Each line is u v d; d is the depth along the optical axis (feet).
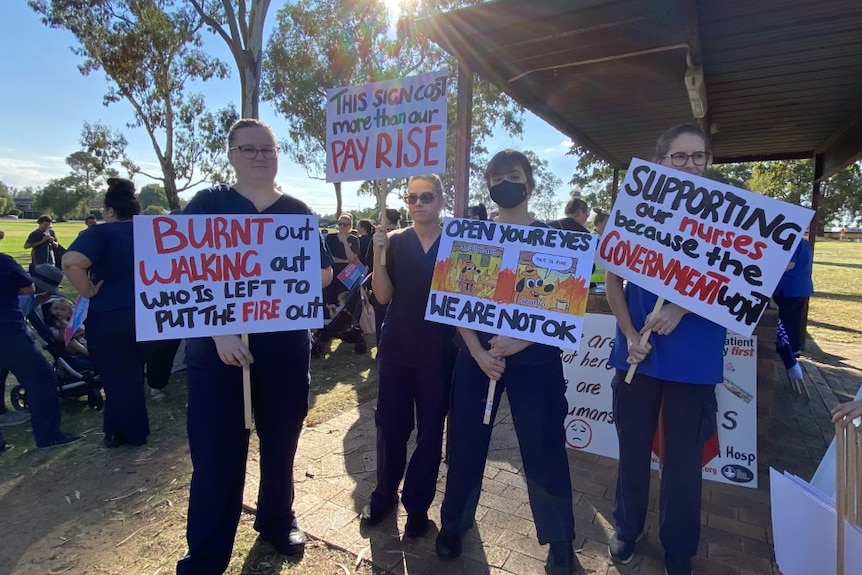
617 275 7.19
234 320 6.56
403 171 8.27
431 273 7.89
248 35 37.76
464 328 7.19
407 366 8.01
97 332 11.28
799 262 14.66
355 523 8.45
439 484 9.85
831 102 16.22
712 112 17.66
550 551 7.21
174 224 6.39
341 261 20.49
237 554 7.64
